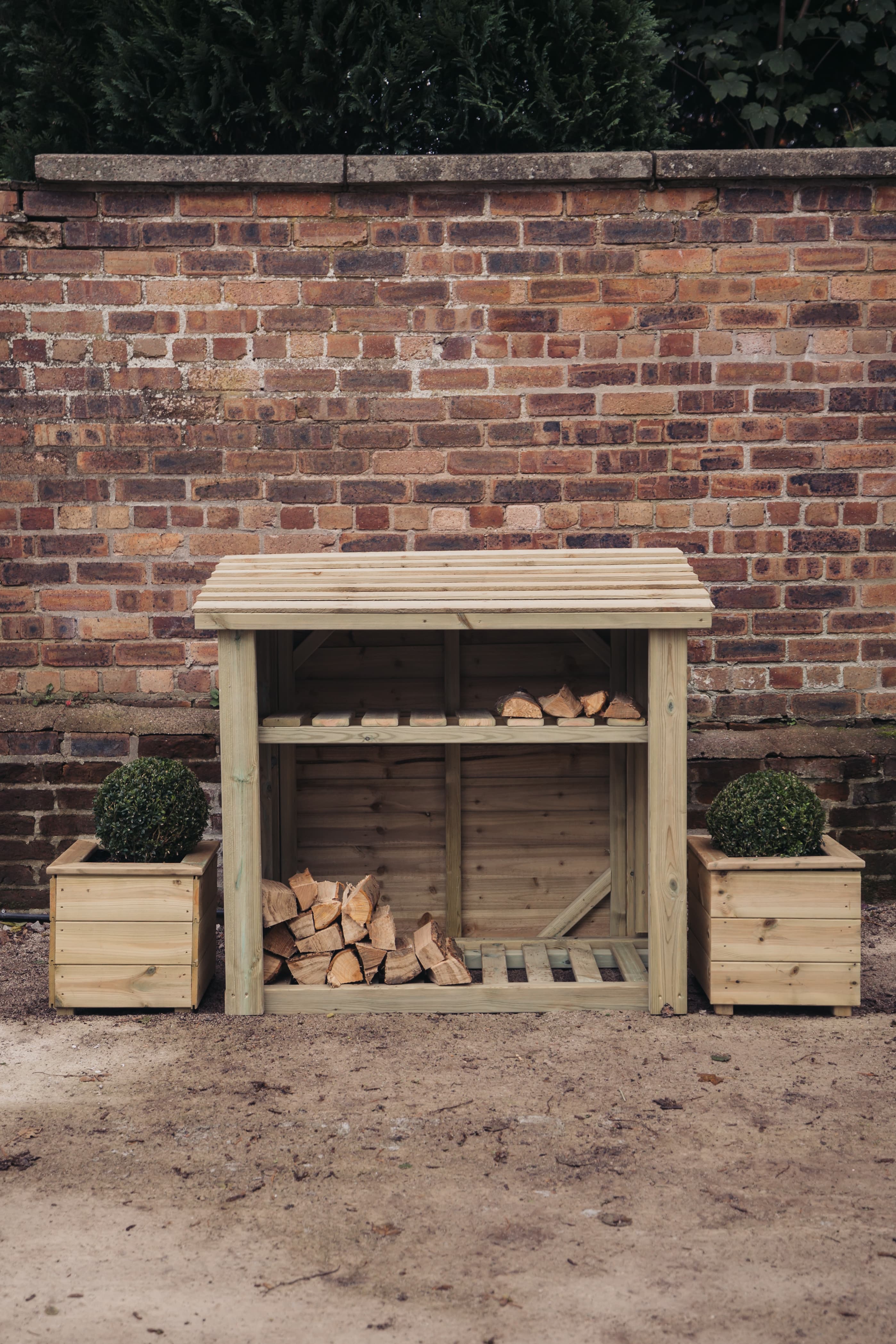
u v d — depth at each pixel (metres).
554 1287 2.37
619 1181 2.78
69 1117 3.12
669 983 3.84
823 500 4.73
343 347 4.64
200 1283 2.39
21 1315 2.29
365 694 4.59
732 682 4.81
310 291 4.62
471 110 4.89
